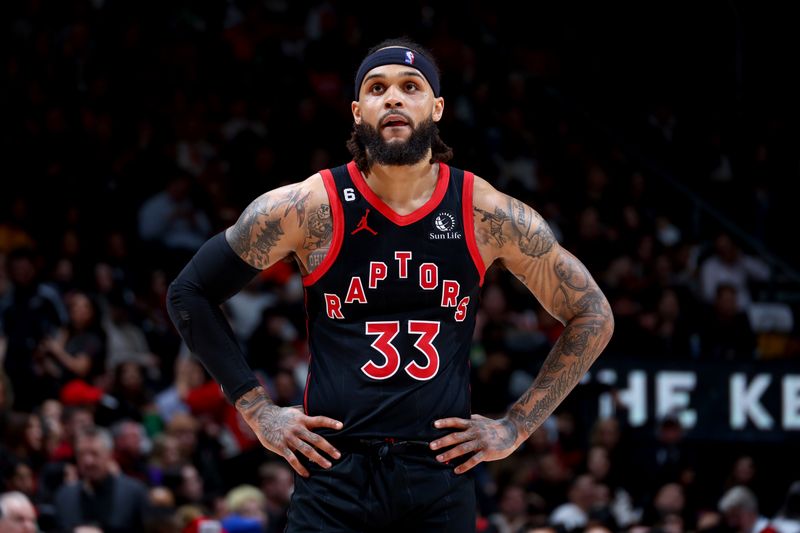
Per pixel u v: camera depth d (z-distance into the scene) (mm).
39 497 12078
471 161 20781
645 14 21828
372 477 5594
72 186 18922
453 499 5664
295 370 15867
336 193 5781
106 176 19234
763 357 16922
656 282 19000
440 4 23266
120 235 18000
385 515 5598
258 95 21609
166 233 18672
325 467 5629
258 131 21297
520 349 16594
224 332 5934
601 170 21609
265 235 5812
